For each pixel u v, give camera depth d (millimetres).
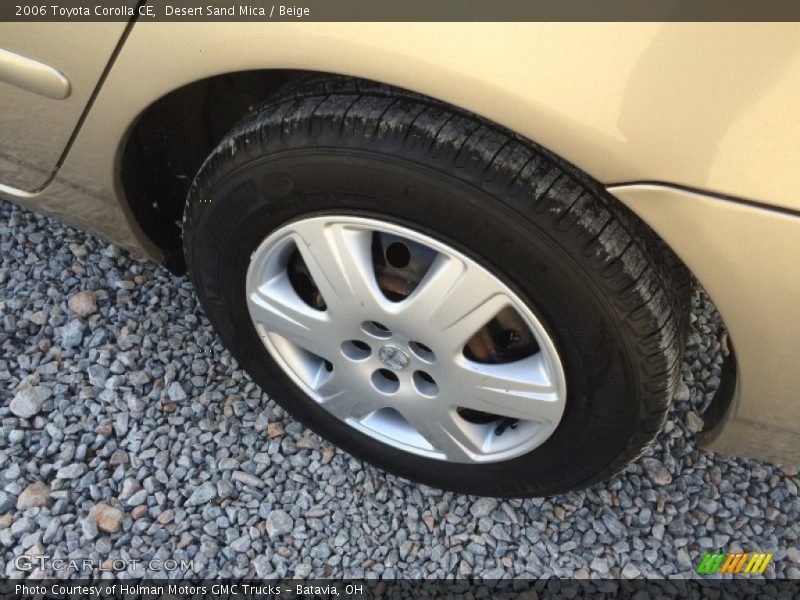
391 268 1458
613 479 1966
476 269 1325
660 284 1334
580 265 1258
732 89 1056
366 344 1536
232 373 2041
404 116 1250
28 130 1593
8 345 2014
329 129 1281
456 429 1600
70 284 2133
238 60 1256
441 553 1823
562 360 1396
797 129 1058
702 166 1120
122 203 1689
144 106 1410
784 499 1978
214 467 1895
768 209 1131
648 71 1073
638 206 1195
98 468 1856
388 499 1896
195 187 1511
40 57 1413
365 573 1791
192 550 1780
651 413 1426
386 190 1295
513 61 1110
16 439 1864
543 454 1586
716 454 2035
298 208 1400
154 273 2188
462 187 1239
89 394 1955
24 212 2242
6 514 1778
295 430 1964
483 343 1471
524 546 1846
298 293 1601
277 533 1812
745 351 1341
